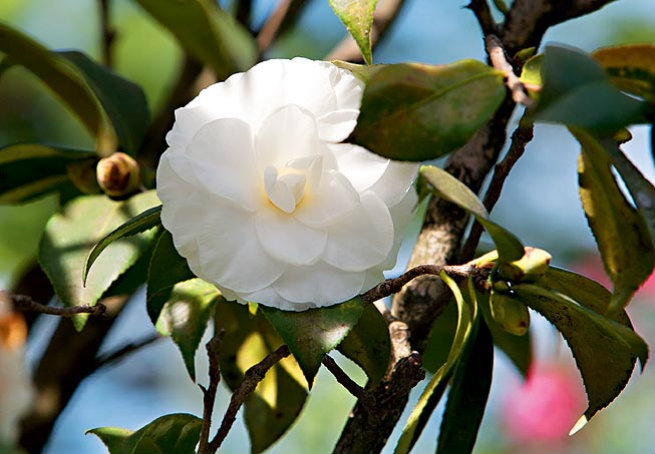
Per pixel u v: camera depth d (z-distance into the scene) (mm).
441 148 1188
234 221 1234
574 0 1330
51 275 1324
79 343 1468
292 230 1235
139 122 1406
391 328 1298
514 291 1235
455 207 1337
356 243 1239
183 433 1278
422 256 1333
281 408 1357
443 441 1222
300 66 1247
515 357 1433
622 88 1224
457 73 1195
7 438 1306
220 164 1233
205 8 1450
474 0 1312
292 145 1238
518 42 1329
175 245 1231
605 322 1221
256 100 1244
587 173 1229
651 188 1191
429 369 1389
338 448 1301
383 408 1258
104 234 1336
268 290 1232
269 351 1354
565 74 1170
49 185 1399
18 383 1311
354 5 1248
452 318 1379
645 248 1221
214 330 1352
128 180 1349
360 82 1246
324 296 1233
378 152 1189
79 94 1455
